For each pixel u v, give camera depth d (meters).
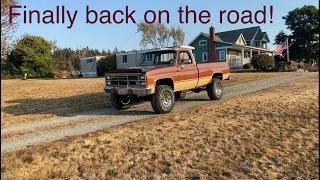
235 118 6.57
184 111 7.84
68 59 45.47
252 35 42.56
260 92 10.78
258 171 3.95
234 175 3.84
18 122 7.48
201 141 5.09
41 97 11.65
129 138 5.39
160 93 7.69
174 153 4.57
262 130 5.64
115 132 5.84
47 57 32.56
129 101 8.99
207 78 9.39
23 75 29.47
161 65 8.36
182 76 8.38
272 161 4.27
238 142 5.01
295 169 4.01
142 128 6.07
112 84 8.14
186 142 5.06
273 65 25.67
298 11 41.72
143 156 4.50
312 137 5.17
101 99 11.12
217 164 4.17
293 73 20.56
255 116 6.67
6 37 12.32
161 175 3.86
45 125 7.02
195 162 4.25
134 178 3.79
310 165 4.11
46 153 4.75
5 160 4.48
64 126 6.82
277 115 6.68
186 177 3.79
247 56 38.72
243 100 8.88
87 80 20.98
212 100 9.70
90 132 6.07
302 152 4.55
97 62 36.81
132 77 7.61
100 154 4.64
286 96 9.15
